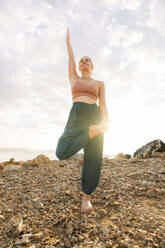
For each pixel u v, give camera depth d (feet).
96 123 6.87
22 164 15.76
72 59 7.84
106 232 5.74
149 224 6.02
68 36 8.23
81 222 6.38
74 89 7.16
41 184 10.53
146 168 12.46
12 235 5.99
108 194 8.61
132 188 9.22
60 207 7.58
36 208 7.65
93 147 7.23
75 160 17.63
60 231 6.07
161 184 9.39
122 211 7.04
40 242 5.53
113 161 15.87
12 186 10.51
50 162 16.62
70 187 9.66
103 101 7.52
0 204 8.21
